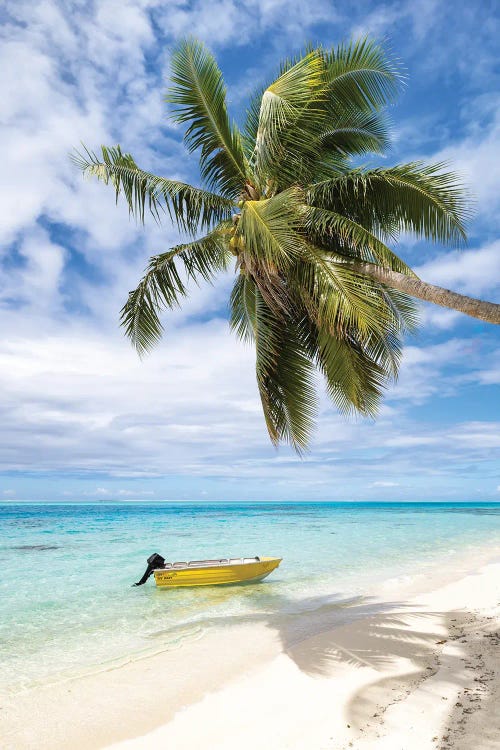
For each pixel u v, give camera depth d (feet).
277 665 21.74
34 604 35.45
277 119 24.40
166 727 16.33
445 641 23.41
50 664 23.18
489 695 16.33
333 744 13.87
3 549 66.49
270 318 32.78
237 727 15.81
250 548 65.87
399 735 14.02
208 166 30.76
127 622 30.58
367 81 29.17
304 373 33.50
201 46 28.17
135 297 31.35
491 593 34.65
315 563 52.70
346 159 32.30
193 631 28.17
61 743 15.52
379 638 24.54
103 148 28.99
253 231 23.90
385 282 25.25
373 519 146.51
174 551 63.36
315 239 28.07
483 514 192.13
